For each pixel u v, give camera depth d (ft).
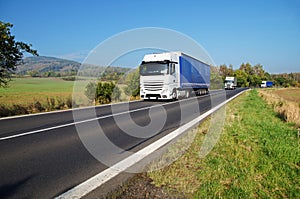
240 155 16.85
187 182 12.42
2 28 38.88
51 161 15.94
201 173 13.51
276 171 14.17
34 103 48.96
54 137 22.81
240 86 304.91
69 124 29.96
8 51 41.32
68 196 11.20
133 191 11.56
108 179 13.08
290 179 13.16
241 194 11.10
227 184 12.32
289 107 41.63
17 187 12.10
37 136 23.21
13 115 40.52
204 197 10.82
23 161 15.92
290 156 16.89
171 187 11.89
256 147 19.06
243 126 28.19
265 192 11.56
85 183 12.60
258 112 44.01
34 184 12.45
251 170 14.07
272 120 35.68
